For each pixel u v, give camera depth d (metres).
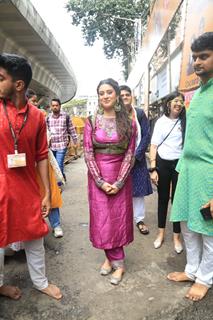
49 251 3.62
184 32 4.65
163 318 2.47
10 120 2.25
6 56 2.17
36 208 2.48
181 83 4.60
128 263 3.31
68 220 4.69
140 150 3.92
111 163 2.87
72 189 6.74
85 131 2.91
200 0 3.88
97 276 3.08
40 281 2.73
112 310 2.57
